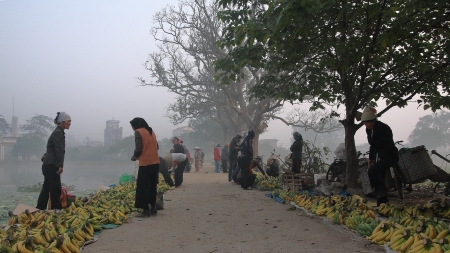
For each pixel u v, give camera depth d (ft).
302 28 25.07
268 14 24.58
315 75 35.42
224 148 81.87
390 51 30.07
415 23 26.94
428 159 28.30
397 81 35.50
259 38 26.09
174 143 52.75
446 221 19.93
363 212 21.57
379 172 23.97
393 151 23.91
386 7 26.14
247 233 19.95
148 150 25.22
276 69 34.47
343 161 36.55
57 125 26.03
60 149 25.34
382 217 21.93
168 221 23.56
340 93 38.09
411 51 29.89
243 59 31.65
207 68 100.58
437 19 27.22
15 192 62.64
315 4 21.31
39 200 25.49
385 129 24.32
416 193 33.99
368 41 29.07
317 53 34.78
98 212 24.80
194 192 41.09
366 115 24.52
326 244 17.31
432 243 14.02
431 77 32.32
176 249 16.85
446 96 35.35
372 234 17.44
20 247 13.97
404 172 28.53
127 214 26.02
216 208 28.94
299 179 36.47
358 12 27.91
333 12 26.32
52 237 16.53
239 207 29.40
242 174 43.88
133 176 58.75
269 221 23.30
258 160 52.85
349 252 15.90
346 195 30.71
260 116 94.63
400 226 16.61
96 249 16.87
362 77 30.86
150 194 25.67
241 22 31.60
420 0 24.61
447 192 29.84
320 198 27.40
